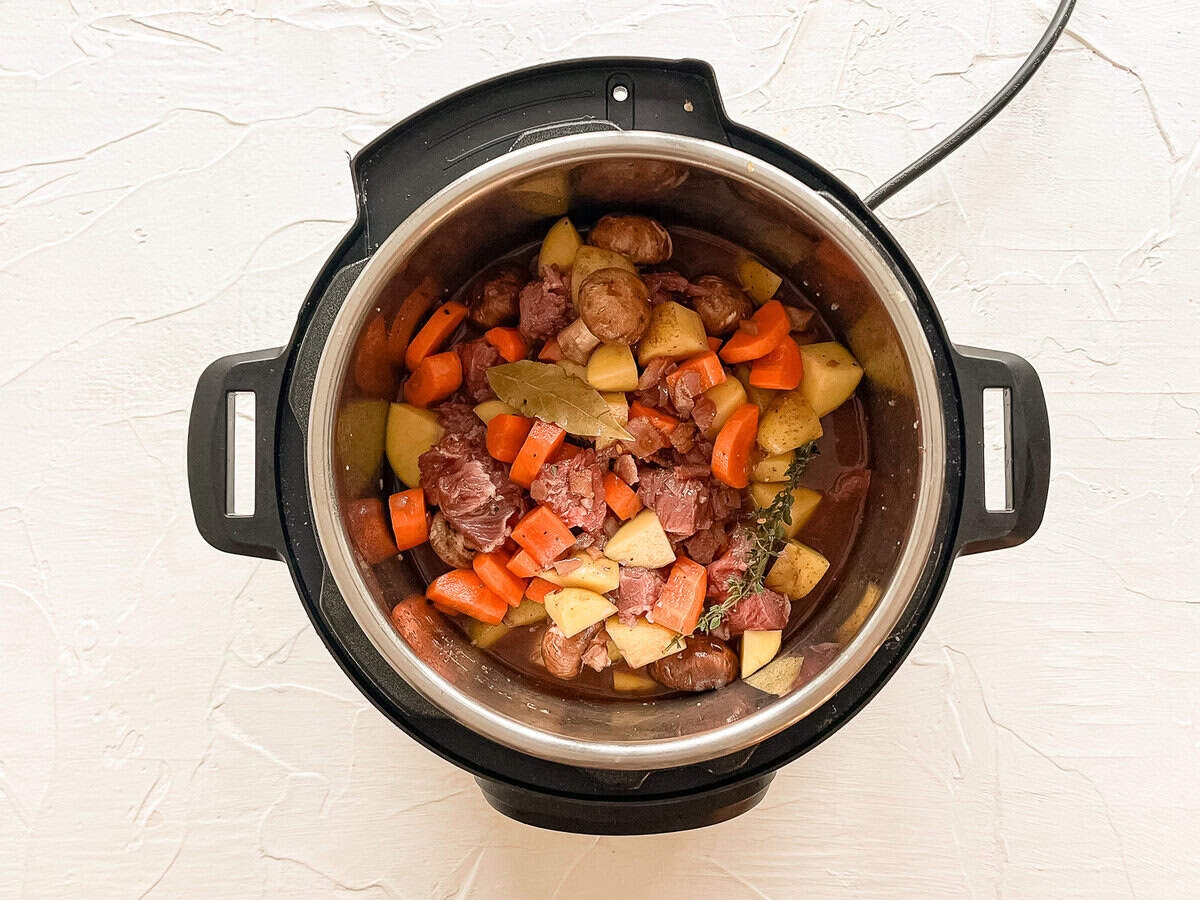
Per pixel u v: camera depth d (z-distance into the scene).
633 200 0.90
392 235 0.75
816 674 0.80
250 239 1.09
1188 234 1.09
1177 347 1.09
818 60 1.08
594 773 0.83
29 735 1.08
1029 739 1.09
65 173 1.08
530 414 0.89
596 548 0.92
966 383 0.82
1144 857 1.09
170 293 1.09
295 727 1.08
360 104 1.08
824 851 1.09
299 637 1.08
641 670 0.94
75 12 1.08
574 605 0.91
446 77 1.08
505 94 0.81
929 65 1.08
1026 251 1.09
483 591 0.92
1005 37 1.07
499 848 1.09
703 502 0.91
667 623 0.90
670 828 0.87
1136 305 1.09
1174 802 1.09
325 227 1.09
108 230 1.09
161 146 1.09
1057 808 1.09
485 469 0.91
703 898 1.09
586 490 0.89
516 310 0.94
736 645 0.94
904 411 0.82
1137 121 1.08
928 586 0.83
